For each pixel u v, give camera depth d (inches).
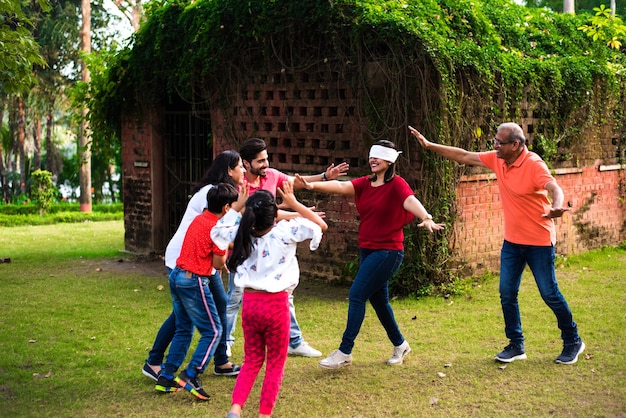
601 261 442.3
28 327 311.3
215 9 425.7
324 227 217.5
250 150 243.1
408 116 354.6
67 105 1261.1
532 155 239.8
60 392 229.9
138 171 523.8
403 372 242.2
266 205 197.3
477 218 386.0
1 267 479.5
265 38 409.7
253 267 198.5
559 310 243.3
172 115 510.0
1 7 358.9
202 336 225.0
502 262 249.9
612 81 466.6
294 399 219.9
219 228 209.3
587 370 239.8
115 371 250.1
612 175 490.3
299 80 403.2
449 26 390.3
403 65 351.3
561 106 434.0
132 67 496.7
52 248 588.1
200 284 220.5
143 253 525.0
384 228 235.8
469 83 359.6
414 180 355.6
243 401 195.9
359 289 237.6
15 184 1295.5
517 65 392.2
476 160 255.6
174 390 228.7
